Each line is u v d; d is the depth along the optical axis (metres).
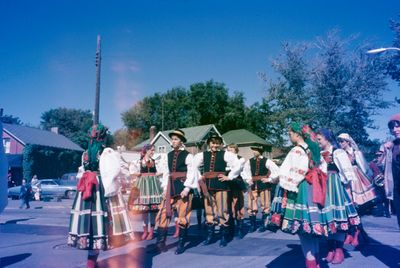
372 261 4.44
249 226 7.89
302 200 3.78
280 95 33.50
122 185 4.36
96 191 4.05
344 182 4.38
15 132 37.06
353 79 29.89
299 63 32.50
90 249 3.93
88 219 3.94
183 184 5.39
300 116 32.00
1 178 3.21
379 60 29.88
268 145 44.12
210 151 5.94
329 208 3.94
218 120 55.09
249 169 7.29
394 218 9.24
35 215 11.95
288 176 3.82
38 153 36.72
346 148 6.14
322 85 30.78
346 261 4.46
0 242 6.31
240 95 55.47
